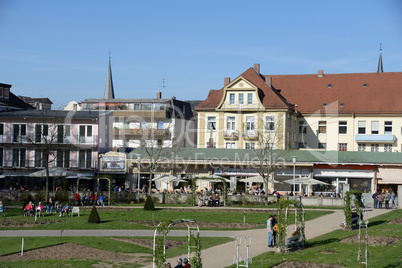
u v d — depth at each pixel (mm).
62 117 81500
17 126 81750
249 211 54938
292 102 93438
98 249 35000
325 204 61219
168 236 40250
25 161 81562
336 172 75812
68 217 50562
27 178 80875
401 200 61062
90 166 81250
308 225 45688
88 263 30625
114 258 32406
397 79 92812
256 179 65312
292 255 32281
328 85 94812
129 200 64812
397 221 46906
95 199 61312
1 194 65688
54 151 80812
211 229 44156
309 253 32844
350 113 89688
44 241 37344
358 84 93625
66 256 32719
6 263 30438
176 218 49719
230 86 86812
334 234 40156
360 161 75250
